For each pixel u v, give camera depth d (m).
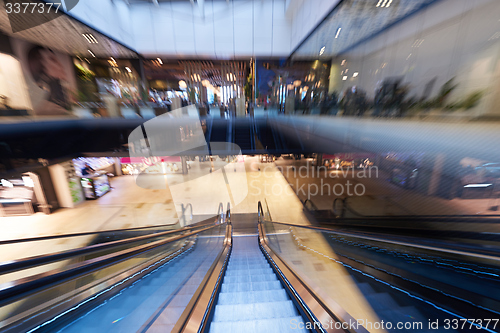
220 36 12.48
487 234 3.42
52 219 8.06
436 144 4.13
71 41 9.35
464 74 4.45
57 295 1.82
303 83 11.60
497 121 3.73
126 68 12.59
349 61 8.39
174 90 14.63
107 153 7.32
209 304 1.89
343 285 1.99
